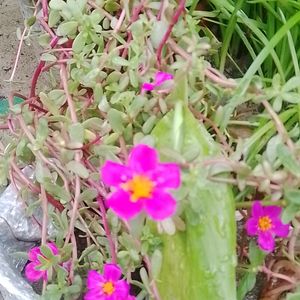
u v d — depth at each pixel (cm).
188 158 12
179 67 14
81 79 15
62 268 14
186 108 13
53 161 15
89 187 14
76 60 15
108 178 11
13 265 15
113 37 15
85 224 14
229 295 12
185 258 12
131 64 14
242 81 14
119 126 14
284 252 14
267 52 15
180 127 12
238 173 12
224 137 14
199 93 14
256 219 13
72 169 14
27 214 15
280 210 13
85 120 15
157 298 12
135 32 15
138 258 13
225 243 12
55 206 15
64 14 15
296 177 12
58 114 15
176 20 14
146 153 11
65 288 14
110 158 13
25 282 14
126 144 14
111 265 13
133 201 11
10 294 14
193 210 12
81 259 14
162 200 11
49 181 14
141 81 14
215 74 14
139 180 11
